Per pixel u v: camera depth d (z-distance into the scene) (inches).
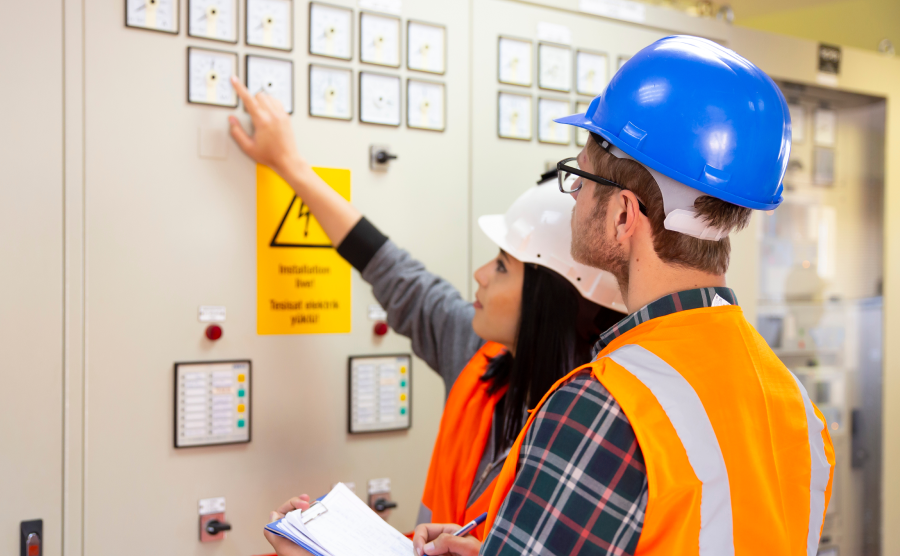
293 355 50.0
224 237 47.2
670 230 22.6
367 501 53.1
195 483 46.6
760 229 73.9
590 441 19.6
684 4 74.1
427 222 55.0
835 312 78.0
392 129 53.3
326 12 49.9
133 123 44.1
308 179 46.7
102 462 43.6
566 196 38.5
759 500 19.6
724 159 21.9
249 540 48.4
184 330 46.1
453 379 44.8
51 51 41.7
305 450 50.5
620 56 63.4
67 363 42.4
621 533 18.9
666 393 20.1
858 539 78.9
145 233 44.7
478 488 37.7
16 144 40.8
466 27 56.2
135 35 44.0
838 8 96.6
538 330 37.3
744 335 22.7
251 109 45.8
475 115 56.9
